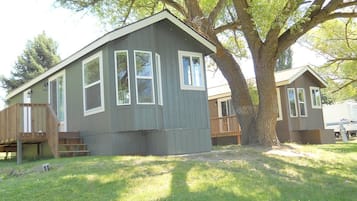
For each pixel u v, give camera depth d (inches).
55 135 411.8
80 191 233.0
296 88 828.6
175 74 464.1
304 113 831.1
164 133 412.2
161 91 443.8
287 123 794.2
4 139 458.9
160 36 459.5
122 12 655.1
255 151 432.1
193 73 484.7
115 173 273.1
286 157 402.6
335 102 1256.2
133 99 413.7
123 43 424.8
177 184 247.3
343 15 479.5
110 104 418.0
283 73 860.0
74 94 499.8
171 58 464.4
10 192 234.1
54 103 562.9
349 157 463.5
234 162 336.2
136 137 431.5
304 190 258.7
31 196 225.1
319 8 477.4
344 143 775.1
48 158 450.6
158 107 430.0
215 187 243.8
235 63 566.3
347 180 308.8
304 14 462.3
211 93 946.1
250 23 505.4
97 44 432.1
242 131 549.0
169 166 299.6
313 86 876.6
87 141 460.1
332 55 844.0
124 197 220.2
